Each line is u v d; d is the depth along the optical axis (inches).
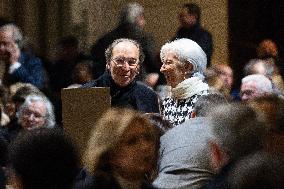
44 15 690.2
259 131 250.7
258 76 436.8
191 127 288.4
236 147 249.0
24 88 418.0
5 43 514.9
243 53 728.3
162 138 290.7
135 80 392.5
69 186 234.1
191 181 280.5
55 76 598.5
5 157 311.1
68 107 339.6
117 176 262.2
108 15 689.6
